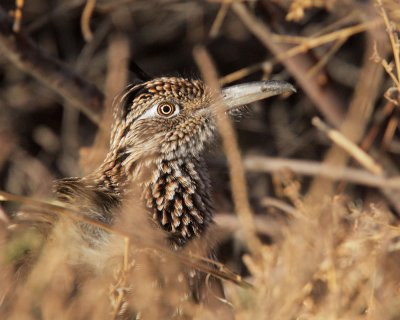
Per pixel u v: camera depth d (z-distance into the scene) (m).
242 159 13.67
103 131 12.50
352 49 16.16
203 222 10.52
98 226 8.55
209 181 10.96
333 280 9.22
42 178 14.88
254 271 9.86
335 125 12.68
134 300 8.74
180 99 10.91
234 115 11.49
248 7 13.67
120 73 12.88
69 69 13.09
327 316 9.02
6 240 9.03
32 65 12.97
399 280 9.83
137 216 9.52
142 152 10.64
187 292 9.41
